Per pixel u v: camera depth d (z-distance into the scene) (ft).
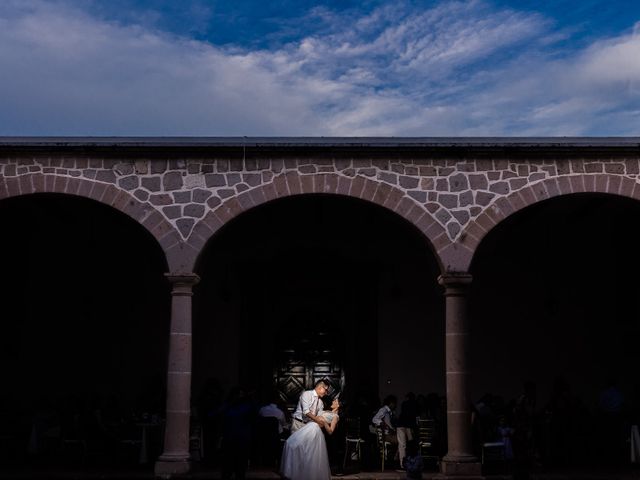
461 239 43.96
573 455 49.14
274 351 57.67
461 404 42.75
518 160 44.65
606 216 57.67
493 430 46.93
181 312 43.37
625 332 57.52
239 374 56.39
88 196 44.01
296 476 33.88
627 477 41.78
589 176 44.45
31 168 44.11
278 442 46.09
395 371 56.54
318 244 57.57
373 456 48.57
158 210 44.06
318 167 44.39
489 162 44.62
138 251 57.57
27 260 57.26
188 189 44.27
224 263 57.52
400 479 42.11
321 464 34.17
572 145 44.27
